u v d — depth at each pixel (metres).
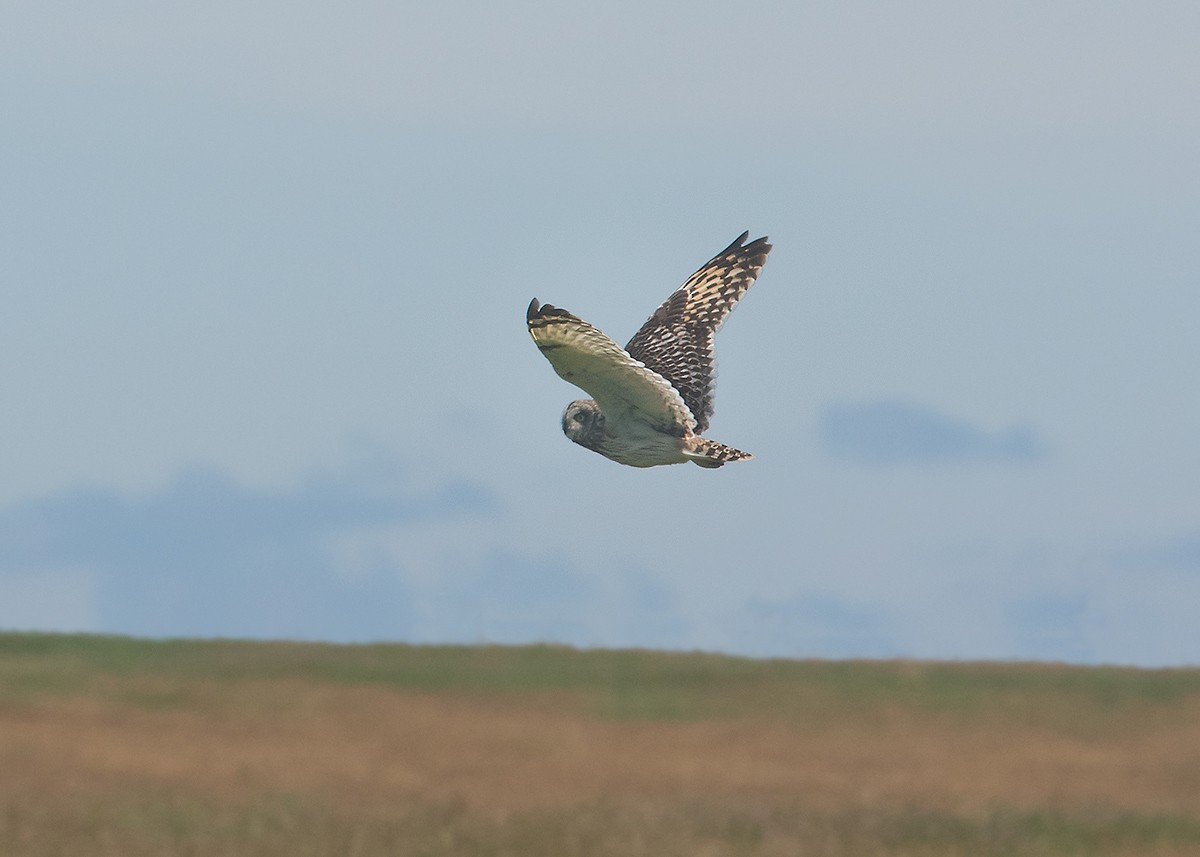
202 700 18.91
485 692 19.61
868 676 20.73
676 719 18.34
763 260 17.02
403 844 13.29
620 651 21.84
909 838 13.82
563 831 13.75
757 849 13.36
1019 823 14.35
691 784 15.66
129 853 12.98
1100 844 13.80
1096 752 17.12
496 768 16.17
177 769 15.89
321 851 13.06
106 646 22.12
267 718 18.05
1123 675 20.91
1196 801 15.27
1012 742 17.55
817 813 14.62
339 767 16.11
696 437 14.76
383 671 20.59
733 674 20.80
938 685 20.22
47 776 15.48
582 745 17.22
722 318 16.78
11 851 12.99
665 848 13.30
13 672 20.12
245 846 13.18
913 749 17.22
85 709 18.28
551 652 21.83
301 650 21.94
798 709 19.03
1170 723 18.30
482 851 13.13
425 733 17.52
